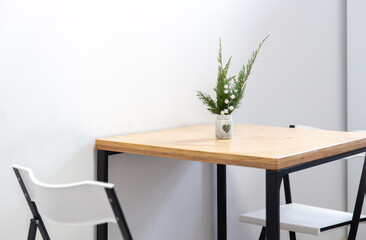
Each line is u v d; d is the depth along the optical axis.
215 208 2.92
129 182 2.42
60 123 2.08
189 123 2.71
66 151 2.12
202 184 2.83
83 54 2.16
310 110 3.54
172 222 2.65
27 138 1.97
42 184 1.53
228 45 2.90
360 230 3.75
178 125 2.64
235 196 3.01
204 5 2.75
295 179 3.41
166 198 2.61
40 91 2.00
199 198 2.81
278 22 3.24
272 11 3.20
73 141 2.14
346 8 3.83
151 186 2.53
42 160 2.03
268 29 3.17
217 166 2.84
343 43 3.87
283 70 3.30
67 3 2.09
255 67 3.08
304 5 3.46
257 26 3.09
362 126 3.73
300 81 3.44
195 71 2.72
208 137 2.26
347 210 3.88
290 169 1.78
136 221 2.46
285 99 3.32
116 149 2.14
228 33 2.90
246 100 3.02
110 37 2.27
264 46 3.14
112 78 2.29
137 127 2.42
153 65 2.48
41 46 2.00
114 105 2.30
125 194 2.40
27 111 1.97
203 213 2.84
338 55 3.81
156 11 2.49
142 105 2.44
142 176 2.48
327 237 3.66
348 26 3.75
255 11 3.07
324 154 1.97
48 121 2.04
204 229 2.85
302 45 3.45
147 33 2.44
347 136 2.29
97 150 2.22
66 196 1.49
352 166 3.82
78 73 2.14
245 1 3.01
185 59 2.66
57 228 2.11
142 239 2.49
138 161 2.46
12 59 1.91
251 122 3.07
